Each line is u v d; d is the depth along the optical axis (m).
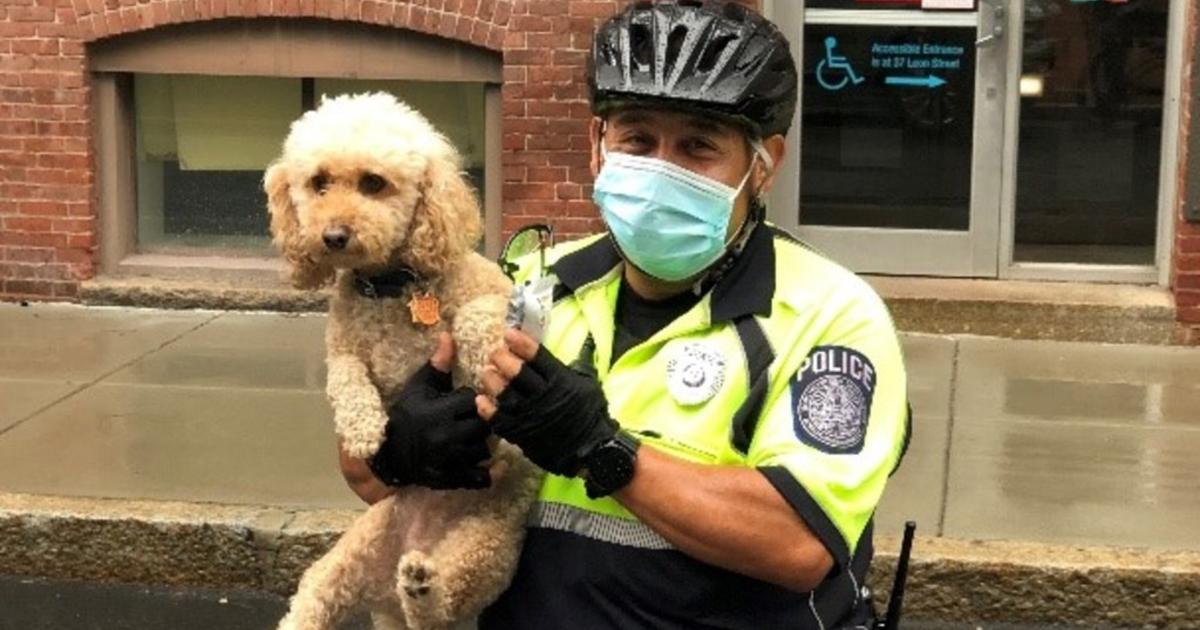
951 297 7.97
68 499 5.34
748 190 2.53
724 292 2.50
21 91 8.45
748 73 2.43
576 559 2.48
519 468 2.58
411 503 2.73
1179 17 7.89
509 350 2.26
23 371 7.11
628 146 2.51
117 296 8.51
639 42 2.48
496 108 8.31
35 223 8.56
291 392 6.81
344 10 8.22
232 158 8.78
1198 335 7.78
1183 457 5.96
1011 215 8.26
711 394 2.43
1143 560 4.87
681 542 2.32
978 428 6.32
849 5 8.25
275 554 5.11
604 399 2.30
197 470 5.69
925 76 8.25
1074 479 5.68
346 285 2.82
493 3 8.09
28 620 4.95
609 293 2.60
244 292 8.45
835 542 2.33
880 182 8.38
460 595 2.55
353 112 2.84
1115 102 8.13
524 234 2.88
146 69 8.49
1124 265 8.23
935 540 5.02
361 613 3.06
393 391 2.78
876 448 2.39
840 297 2.47
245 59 8.41
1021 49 8.16
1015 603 4.87
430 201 2.78
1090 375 7.21
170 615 5.00
